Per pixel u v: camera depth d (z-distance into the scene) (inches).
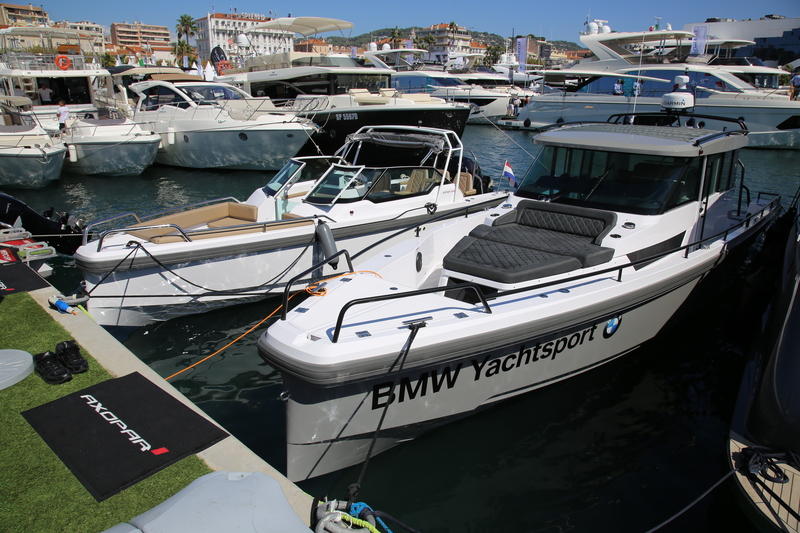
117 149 580.1
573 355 175.6
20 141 534.9
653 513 144.0
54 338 187.3
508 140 979.3
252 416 182.2
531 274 160.9
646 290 177.6
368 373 130.1
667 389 199.6
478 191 355.9
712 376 208.2
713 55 997.8
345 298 148.7
